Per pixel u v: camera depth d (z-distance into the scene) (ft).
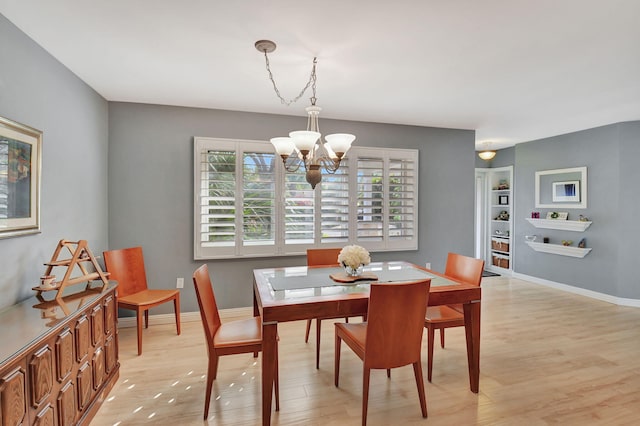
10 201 6.13
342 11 5.82
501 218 20.68
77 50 7.35
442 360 8.87
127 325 11.07
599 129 14.66
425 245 14.34
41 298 6.60
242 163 11.84
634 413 6.63
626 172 13.83
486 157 18.84
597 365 8.59
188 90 9.87
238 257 11.85
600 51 7.40
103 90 9.86
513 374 8.11
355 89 9.80
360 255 7.84
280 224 12.23
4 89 6.04
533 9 5.75
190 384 7.64
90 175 9.61
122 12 5.89
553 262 16.81
